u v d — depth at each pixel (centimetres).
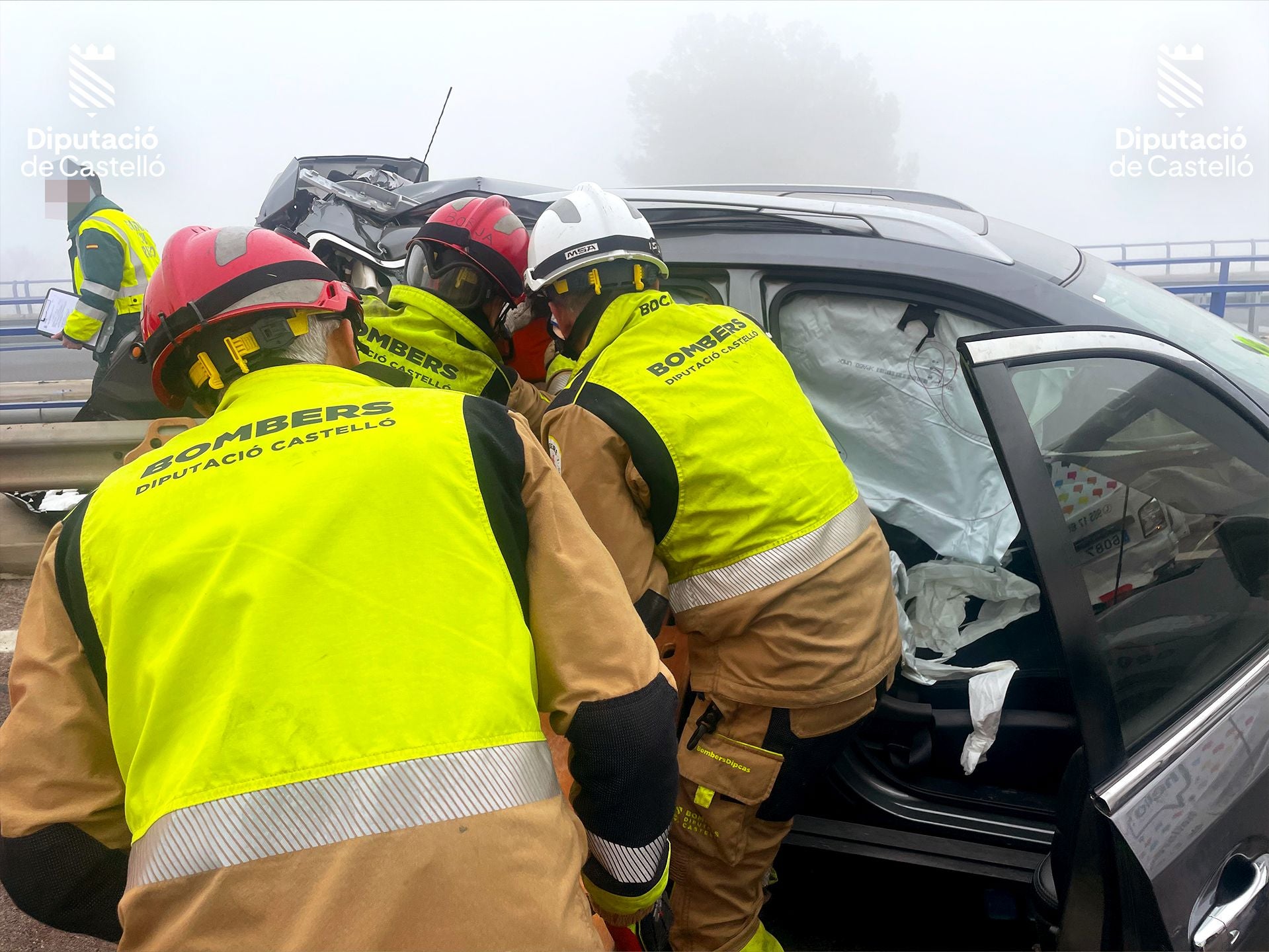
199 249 116
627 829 110
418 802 89
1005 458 139
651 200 246
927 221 235
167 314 114
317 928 84
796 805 181
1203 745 149
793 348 233
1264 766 155
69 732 102
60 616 104
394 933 85
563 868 96
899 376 224
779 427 179
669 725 110
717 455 169
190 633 93
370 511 98
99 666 102
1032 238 262
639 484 171
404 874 87
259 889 86
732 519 171
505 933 89
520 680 100
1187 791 143
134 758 94
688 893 185
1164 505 174
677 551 176
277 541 96
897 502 225
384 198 281
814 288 226
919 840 200
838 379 230
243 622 93
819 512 177
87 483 382
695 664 188
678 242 235
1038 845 195
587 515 169
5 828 99
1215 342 226
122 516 102
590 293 193
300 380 114
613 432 170
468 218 211
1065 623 138
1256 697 161
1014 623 225
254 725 90
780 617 172
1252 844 151
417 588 97
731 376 179
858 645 173
